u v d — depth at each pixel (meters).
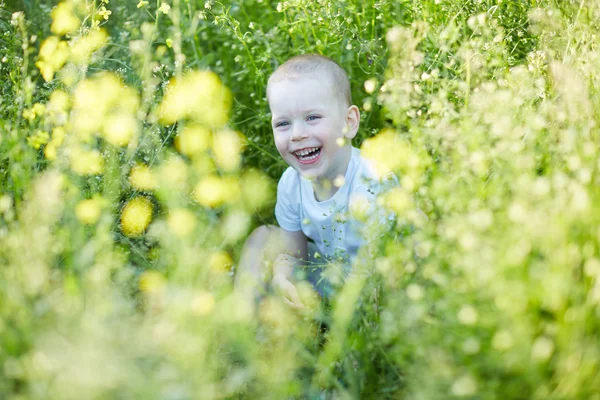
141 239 2.27
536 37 2.61
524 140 1.82
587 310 1.42
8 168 2.10
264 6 3.55
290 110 2.42
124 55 3.19
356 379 1.76
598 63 2.04
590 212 1.50
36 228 1.72
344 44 3.03
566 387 1.35
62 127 2.34
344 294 1.68
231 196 1.93
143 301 2.01
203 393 1.44
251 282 1.86
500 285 1.41
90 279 1.64
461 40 2.71
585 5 2.38
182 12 3.28
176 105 2.16
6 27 2.79
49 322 1.49
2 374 1.48
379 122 3.00
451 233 1.56
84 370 1.30
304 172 2.51
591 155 1.70
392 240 1.80
